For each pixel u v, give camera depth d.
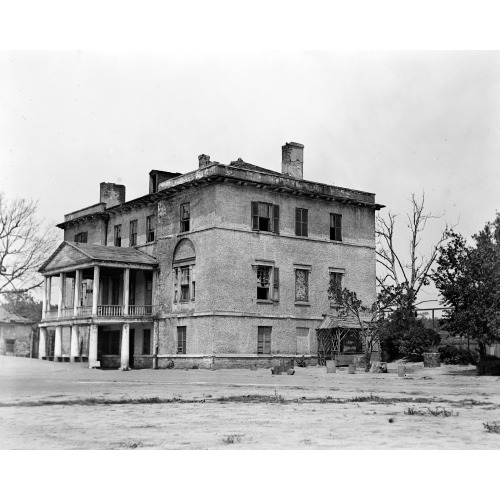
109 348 48.59
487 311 29.56
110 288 49.50
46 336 47.88
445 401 16.22
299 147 45.50
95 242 52.53
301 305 42.22
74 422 11.88
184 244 41.88
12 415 12.98
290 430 10.86
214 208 39.34
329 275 44.03
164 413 13.37
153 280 44.31
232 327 38.97
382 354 43.28
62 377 29.72
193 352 39.75
